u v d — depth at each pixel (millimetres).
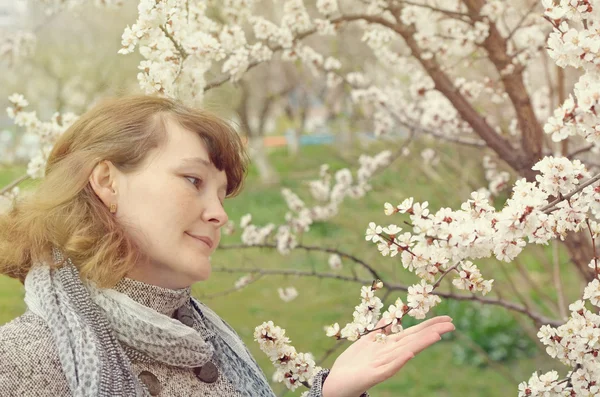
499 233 1232
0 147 5375
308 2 3564
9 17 5699
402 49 4398
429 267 1274
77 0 3182
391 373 1229
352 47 4613
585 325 1443
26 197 1357
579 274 2764
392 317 1289
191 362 1269
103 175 1276
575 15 1376
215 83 2191
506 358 6035
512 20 3281
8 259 1295
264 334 1540
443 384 5672
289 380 1537
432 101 3496
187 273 1273
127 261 1224
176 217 1255
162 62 1817
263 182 13070
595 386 1433
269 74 7645
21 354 1129
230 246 3172
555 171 1278
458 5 2957
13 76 11141
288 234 3135
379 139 4391
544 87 3654
